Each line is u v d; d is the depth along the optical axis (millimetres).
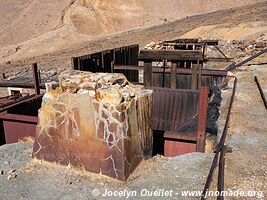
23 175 5691
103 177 5469
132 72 18531
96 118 5480
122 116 5309
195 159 5984
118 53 16219
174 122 10789
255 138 6863
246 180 5098
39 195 5047
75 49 41250
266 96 9875
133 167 5664
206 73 13039
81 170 5672
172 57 12344
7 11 71875
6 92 21641
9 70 30109
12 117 8867
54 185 5332
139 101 5875
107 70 14836
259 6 47406
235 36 28766
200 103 6676
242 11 45312
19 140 8695
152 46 23000
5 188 5281
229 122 7859
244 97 10016
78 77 5758
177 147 7078
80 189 5184
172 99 10898
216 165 5598
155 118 11086
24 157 6434
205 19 45250
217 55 21062
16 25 65438
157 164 5949
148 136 6289
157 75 14352
